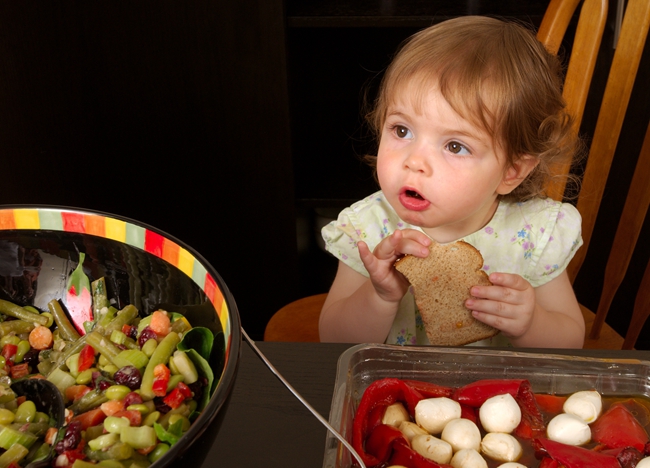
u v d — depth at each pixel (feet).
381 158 2.92
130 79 5.40
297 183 5.96
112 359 1.90
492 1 5.42
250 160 5.67
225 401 1.41
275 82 5.31
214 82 5.36
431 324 3.07
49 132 5.60
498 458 1.97
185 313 1.97
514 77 2.81
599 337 4.25
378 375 2.24
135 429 1.59
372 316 3.28
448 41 2.89
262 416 2.14
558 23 3.77
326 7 5.33
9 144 5.61
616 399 2.18
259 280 6.25
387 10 5.28
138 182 5.86
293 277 6.21
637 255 5.95
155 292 2.04
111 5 5.11
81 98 5.48
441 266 2.95
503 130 2.81
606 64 5.51
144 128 5.61
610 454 1.93
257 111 5.45
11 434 1.61
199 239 6.09
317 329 4.22
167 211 5.98
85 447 1.61
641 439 1.98
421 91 2.75
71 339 2.05
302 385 2.26
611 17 5.35
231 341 1.56
